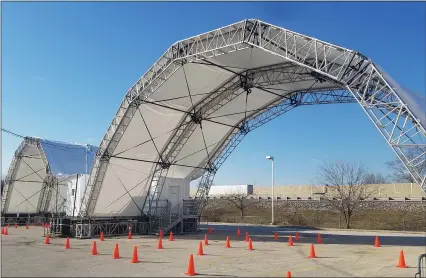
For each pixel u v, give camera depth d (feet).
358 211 181.98
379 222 155.33
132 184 97.71
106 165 90.07
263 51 75.41
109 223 95.66
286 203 209.15
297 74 83.87
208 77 86.69
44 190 144.56
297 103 98.48
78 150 138.21
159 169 101.14
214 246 73.87
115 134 87.35
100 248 69.56
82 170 128.36
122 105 86.63
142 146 94.38
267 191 273.75
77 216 93.71
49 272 45.44
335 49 62.54
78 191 106.73
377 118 59.98
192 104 94.17
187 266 49.98
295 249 69.51
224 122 104.47
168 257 58.44
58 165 124.36
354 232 115.44
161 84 82.12
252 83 90.02
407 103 58.75
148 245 75.00
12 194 140.26
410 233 111.45
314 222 161.27
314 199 202.90
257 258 57.88
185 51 78.13
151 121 91.35
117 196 96.22
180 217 104.88
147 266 49.85
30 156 134.00
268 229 126.93
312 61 66.33
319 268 49.21
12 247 70.79
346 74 62.64
